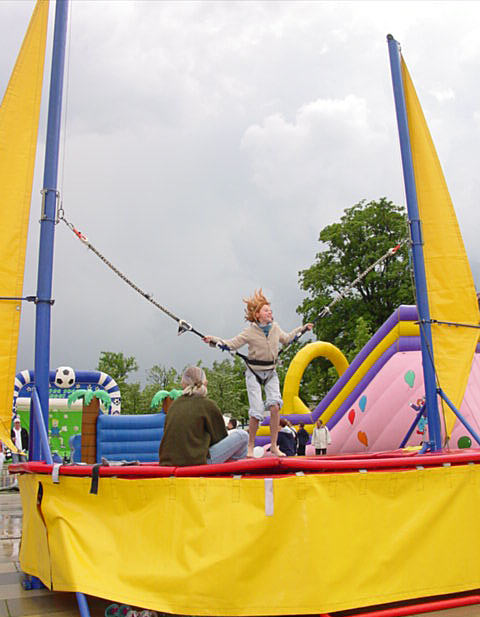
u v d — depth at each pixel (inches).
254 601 153.6
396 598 165.6
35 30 228.5
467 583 177.5
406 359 444.5
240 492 159.6
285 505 158.6
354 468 169.3
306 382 1323.8
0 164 217.0
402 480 174.7
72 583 164.1
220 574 153.9
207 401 186.7
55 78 227.8
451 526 179.3
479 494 186.7
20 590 197.9
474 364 403.9
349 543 162.9
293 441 453.7
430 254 250.2
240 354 224.4
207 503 159.9
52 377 831.1
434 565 173.6
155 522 163.0
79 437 557.6
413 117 261.7
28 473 193.8
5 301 211.6
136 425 530.6
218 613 152.9
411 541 171.5
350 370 497.0
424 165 257.1
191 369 192.2
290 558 156.4
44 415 208.4
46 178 222.1
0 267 211.8
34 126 224.5
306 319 1285.7
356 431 462.0
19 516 368.5
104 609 175.6
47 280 216.2
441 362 240.4
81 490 175.2
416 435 422.6
